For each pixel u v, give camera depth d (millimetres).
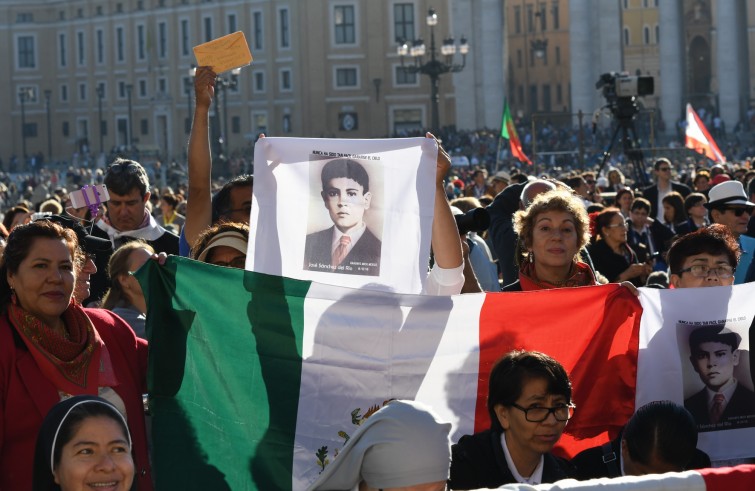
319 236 8352
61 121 131875
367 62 107938
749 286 8273
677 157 55719
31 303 6648
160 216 28422
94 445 5574
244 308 7207
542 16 139125
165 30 120375
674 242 9344
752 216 16109
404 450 4996
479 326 7621
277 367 7211
